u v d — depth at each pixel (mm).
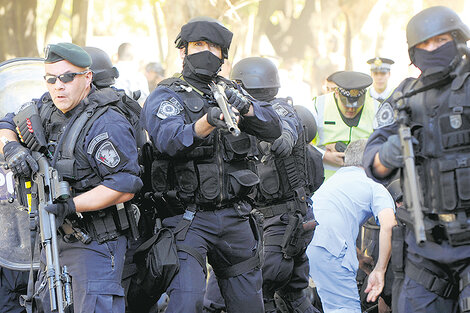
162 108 7895
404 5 51719
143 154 8234
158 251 7965
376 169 7047
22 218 8906
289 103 9844
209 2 27969
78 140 7715
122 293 7871
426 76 6754
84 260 7684
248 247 8430
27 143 7785
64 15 55875
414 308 6883
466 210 6598
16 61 9375
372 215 9859
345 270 9695
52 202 7441
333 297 9734
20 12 36688
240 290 8453
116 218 7816
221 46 8086
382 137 7074
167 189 8156
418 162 6781
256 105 8062
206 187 8062
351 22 45312
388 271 10047
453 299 6848
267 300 9883
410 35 6828
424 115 6738
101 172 7641
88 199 7535
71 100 7723
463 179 6562
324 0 46312
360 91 12047
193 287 7988
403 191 6781
